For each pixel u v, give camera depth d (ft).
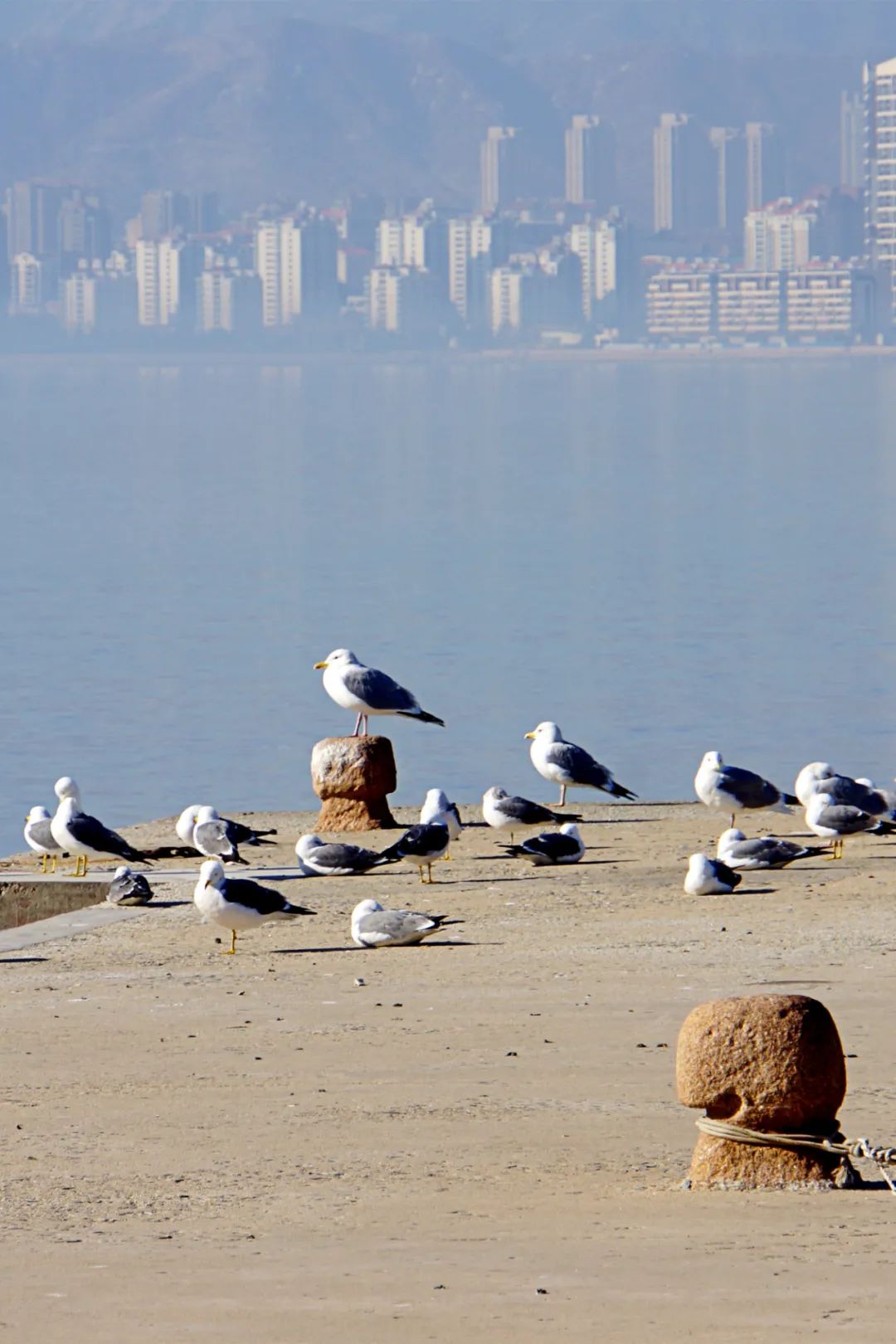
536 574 398.62
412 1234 43.83
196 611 354.74
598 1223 44.37
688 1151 51.62
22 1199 47.93
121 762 229.66
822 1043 47.88
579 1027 67.41
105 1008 73.41
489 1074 61.00
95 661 301.84
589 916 90.63
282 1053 64.90
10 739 244.01
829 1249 41.60
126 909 96.84
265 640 321.52
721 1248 41.81
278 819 128.57
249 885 85.46
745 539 450.30
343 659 120.98
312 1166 50.70
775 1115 47.91
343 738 121.08
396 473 646.33
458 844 114.21
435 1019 69.56
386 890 99.04
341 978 78.13
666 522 487.61
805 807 114.62
